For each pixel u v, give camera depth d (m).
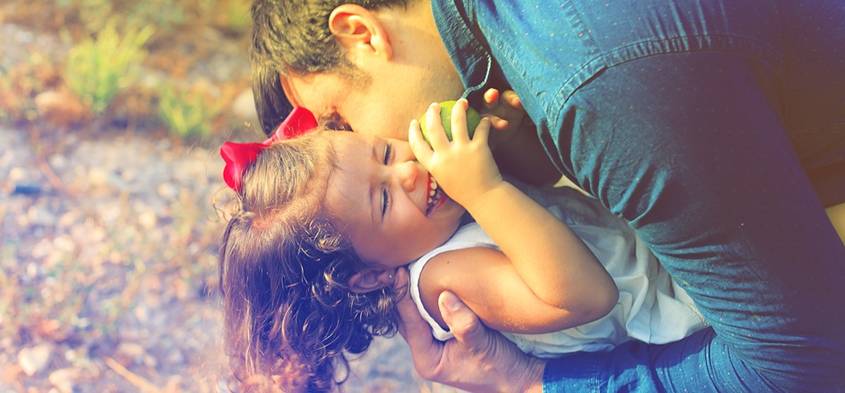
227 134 4.62
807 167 1.92
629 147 1.62
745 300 1.73
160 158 4.47
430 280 2.18
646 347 2.13
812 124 1.81
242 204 2.27
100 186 4.23
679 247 1.73
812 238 1.69
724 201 1.64
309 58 2.03
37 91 4.70
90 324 3.50
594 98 1.60
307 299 2.24
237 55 5.37
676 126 1.59
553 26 1.63
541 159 2.20
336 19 1.96
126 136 4.59
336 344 2.29
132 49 4.91
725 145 1.60
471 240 2.18
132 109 4.72
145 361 3.38
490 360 2.19
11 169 4.25
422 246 2.20
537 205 2.02
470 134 1.97
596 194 1.77
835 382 1.78
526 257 2.01
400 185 2.14
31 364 3.31
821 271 1.70
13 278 3.67
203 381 3.28
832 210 2.00
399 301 2.24
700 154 1.60
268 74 2.21
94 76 4.65
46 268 3.73
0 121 4.53
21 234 3.91
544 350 2.21
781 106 1.76
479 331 2.15
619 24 1.59
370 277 2.24
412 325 2.26
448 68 1.99
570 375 2.13
